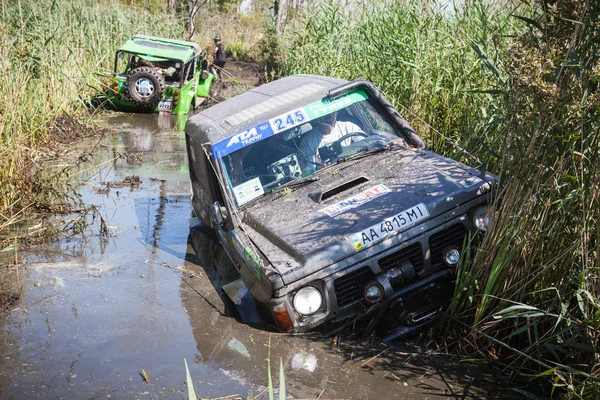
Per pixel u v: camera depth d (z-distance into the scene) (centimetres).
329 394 385
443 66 832
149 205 827
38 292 550
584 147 412
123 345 454
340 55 1079
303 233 457
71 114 1343
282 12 2208
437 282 441
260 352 438
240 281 559
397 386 393
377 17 1031
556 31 413
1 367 423
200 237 704
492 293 428
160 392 392
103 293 549
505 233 422
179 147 1217
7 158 821
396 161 538
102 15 1953
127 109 1653
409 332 441
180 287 565
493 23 777
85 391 393
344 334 457
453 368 415
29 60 1056
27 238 690
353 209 470
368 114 583
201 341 460
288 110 568
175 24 2620
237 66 2733
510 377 403
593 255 403
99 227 734
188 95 1655
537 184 410
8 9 1243
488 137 602
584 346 363
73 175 971
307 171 542
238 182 537
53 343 458
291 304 428
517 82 414
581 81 396
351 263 430
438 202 452
